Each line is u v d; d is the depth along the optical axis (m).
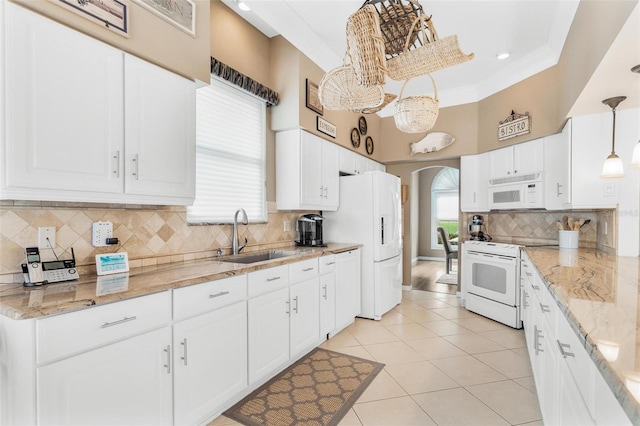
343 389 2.19
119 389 1.37
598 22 1.82
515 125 3.63
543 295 1.78
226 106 2.76
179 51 1.95
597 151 2.63
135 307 1.43
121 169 1.65
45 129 1.37
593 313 1.04
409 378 2.34
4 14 1.25
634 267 1.96
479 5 2.57
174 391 1.59
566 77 2.71
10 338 1.16
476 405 2.01
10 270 1.49
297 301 2.56
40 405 1.13
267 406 2.00
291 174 3.18
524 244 3.63
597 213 3.14
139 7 1.74
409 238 5.18
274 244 3.26
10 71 1.27
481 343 3.00
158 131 1.83
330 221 3.95
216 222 2.61
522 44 3.14
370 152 4.66
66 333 1.20
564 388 1.22
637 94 2.22
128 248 1.98
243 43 2.91
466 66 3.63
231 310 1.93
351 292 3.47
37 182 1.34
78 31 1.49
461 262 4.48
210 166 2.62
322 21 2.88
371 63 1.57
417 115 2.27
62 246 1.67
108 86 1.59
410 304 4.34
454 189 8.27
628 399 0.55
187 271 1.88
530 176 3.51
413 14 2.04
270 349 2.26
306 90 3.19
